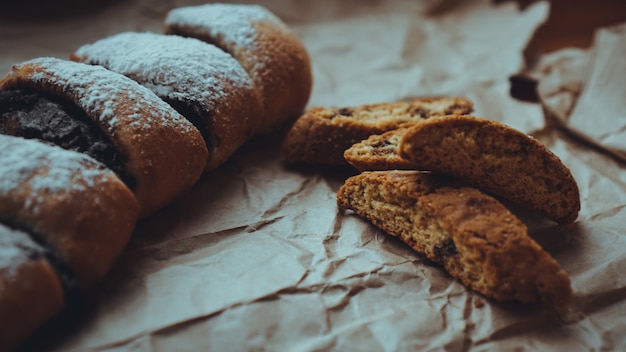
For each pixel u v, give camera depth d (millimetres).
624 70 377
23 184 241
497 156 276
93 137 271
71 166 250
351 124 317
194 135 288
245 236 283
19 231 237
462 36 450
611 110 361
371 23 462
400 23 460
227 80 308
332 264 269
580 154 342
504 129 272
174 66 297
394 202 279
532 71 405
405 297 259
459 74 409
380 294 260
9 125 275
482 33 451
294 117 358
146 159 269
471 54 430
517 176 280
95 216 248
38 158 248
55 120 271
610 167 333
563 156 339
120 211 257
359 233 286
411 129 270
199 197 302
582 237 286
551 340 246
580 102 370
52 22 429
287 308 252
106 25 428
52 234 238
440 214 261
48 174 245
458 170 276
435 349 241
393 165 293
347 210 299
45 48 405
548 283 248
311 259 271
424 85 396
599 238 285
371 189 283
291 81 336
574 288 261
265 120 335
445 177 279
